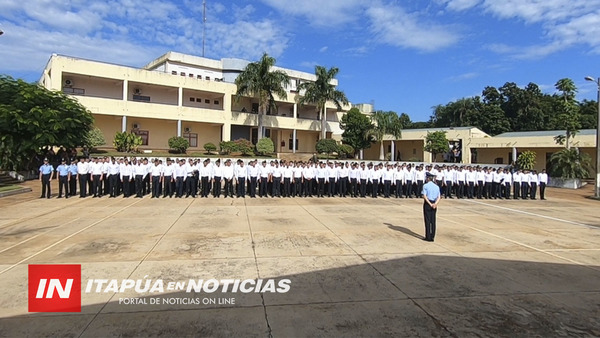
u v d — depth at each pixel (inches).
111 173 586.9
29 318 158.1
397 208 520.4
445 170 706.2
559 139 1127.0
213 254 259.9
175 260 244.1
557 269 242.2
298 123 1552.7
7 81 859.4
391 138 1609.3
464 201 650.2
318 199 607.5
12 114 780.6
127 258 246.7
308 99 1492.4
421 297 189.0
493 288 204.1
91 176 591.8
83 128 927.0
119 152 1104.2
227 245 286.4
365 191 665.0
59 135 856.9
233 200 568.1
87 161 592.1
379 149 1844.2
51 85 1063.0
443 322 161.5
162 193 638.5
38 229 337.4
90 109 1112.8
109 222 374.6
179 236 314.3
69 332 146.5
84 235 313.6
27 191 655.8
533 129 2110.0
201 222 380.2
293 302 179.5
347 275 220.7
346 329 152.9
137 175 587.8
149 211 448.5
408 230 361.1
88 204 506.6
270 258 253.0
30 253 256.8
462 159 1466.5
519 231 373.4
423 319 163.9
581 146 1143.0
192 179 600.4
